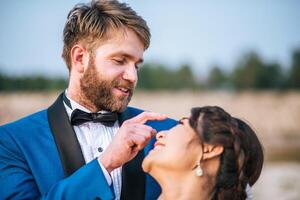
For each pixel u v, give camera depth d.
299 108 26.12
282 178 10.70
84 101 2.55
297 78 36.91
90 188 2.11
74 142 2.42
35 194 2.33
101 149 2.51
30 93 26.97
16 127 2.50
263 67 38.22
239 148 2.04
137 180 2.43
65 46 2.59
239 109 26.64
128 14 2.45
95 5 2.49
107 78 2.44
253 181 2.17
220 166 2.04
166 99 27.22
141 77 39.66
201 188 2.03
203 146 2.03
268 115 25.89
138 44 2.46
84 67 2.51
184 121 2.12
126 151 2.13
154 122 2.74
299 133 24.00
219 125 2.04
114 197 2.21
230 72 39.28
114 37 2.42
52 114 2.52
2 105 24.39
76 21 2.52
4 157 2.40
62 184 2.13
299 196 8.45
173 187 2.03
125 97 2.49
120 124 2.61
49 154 2.40
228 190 2.04
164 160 2.03
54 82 36.62
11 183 2.31
